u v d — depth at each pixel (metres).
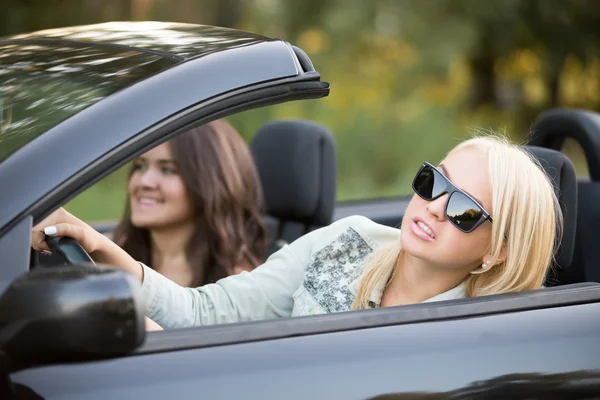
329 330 1.95
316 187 4.22
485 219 2.38
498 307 2.14
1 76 2.14
